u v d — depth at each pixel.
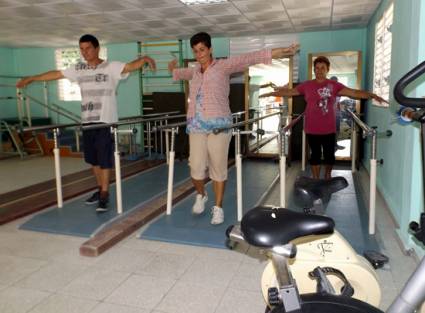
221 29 6.73
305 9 5.37
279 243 0.96
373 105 5.64
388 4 4.40
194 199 4.16
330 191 1.60
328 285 1.25
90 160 3.71
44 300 2.19
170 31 6.88
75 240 3.07
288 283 0.98
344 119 6.52
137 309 2.08
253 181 5.11
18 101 8.45
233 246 2.84
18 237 3.15
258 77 9.73
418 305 0.84
